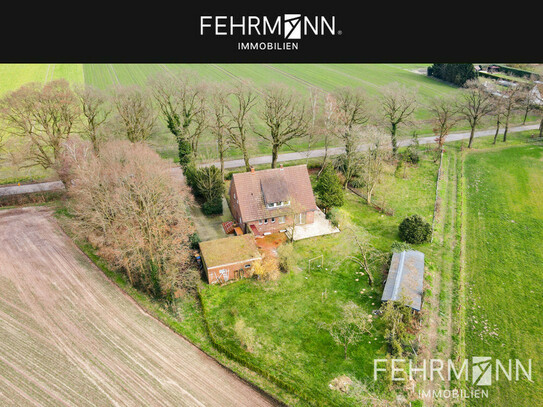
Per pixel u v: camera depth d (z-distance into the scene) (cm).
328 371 3481
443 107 7438
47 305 4162
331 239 5181
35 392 3269
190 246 4822
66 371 3459
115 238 4416
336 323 3944
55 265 4744
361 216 5678
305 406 3198
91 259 4856
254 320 3988
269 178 5247
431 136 8494
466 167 7069
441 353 3672
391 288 4112
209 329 3828
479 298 4288
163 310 4128
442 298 4269
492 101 7725
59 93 5841
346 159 6444
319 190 5684
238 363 3562
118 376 3422
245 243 4678
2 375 3400
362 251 4497
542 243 5059
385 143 6200
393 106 6781
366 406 3209
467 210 5828
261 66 13475
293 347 3706
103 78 11731
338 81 12069
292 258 4691
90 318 4009
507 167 7000
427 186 6431
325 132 6519
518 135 8406
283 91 6278
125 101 6438
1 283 4453
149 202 4219
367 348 3691
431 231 5147
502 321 4006
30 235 5300
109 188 4619
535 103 8306
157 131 7506
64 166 5409
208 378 3422
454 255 4919
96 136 6500
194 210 5853
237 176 5175
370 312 4072
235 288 4406
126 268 4362
